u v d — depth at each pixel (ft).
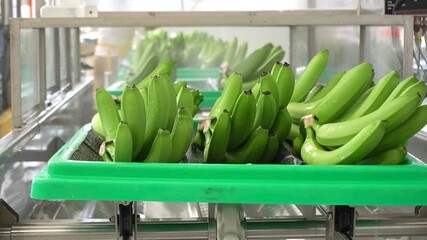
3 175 4.45
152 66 8.91
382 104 3.55
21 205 5.04
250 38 14.23
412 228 3.97
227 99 3.94
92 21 5.34
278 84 4.05
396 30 5.78
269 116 3.80
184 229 3.84
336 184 3.04
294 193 3.02
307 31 9.07
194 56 12.21
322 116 3.71
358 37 6.91
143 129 3.44
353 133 3.32
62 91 7.92
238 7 7.10
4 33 7.63
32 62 6.23
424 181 3.10
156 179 3.07
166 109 3.62
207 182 3.04
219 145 3.62
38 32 6.40
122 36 13.71
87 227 3.89
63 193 3.05
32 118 5.90
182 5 7.11
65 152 3.44
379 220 3.99
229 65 10.30
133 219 3.68
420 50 5.64
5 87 7.61
